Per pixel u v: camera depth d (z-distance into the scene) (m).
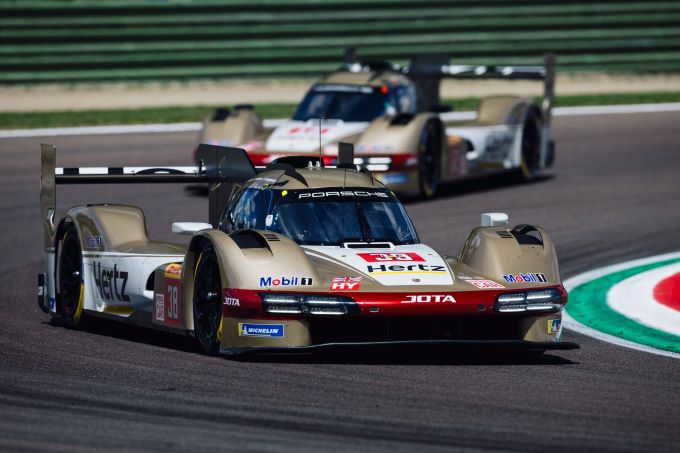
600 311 34.06
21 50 84.25
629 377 24.89
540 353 27.81
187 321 27.11
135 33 86.81
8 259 42.78
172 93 86.56
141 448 18.28
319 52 90.88
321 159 31.33
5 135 70.06
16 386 22.94
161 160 62.84
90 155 64.12
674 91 94.88
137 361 25.73
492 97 62.56
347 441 18.81
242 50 89.50
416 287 25.11
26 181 58.28
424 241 45.62
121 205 32.22
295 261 25.28
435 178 55.97
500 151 60.09
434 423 20.11
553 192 58.34
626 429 20.00
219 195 32.28
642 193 57.78
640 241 46.06
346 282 25.00
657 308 34.31
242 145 54.12
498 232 27.58
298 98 87.44
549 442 18.98
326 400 21.75
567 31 95.94
